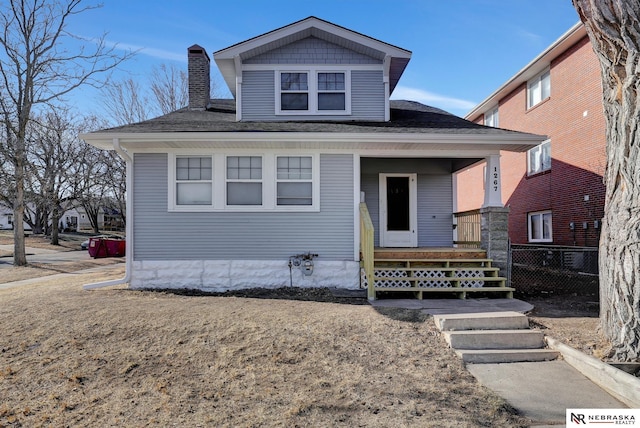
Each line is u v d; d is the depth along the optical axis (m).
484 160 10.30
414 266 8.99
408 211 11.67
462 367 4.93
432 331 5.88
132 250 9.20
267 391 4.27
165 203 9.22
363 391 4.28
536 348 5.48
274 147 9.16
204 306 6.99
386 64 10.38
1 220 52.22
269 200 9.30
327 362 4.89
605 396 4.26
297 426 3.66
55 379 4.55
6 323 6.15
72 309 6.75
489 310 6.76
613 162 5.36
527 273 11.38
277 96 10.48
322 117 10.49
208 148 9.23
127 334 5.62
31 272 15.68
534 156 16.67
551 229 15.43
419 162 11.64
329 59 10.59
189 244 9.23
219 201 9.25
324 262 9.27
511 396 4.25
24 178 19.22
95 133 8.40
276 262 9.26
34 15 17.44
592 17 5.17
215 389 4.33
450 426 3.66
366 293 8.56
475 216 10.43
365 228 8.41
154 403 4.07
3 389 4.36
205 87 11.83
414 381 4.53
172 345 5.29
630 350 4.83
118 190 24.94
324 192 9.39
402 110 12.03
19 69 17.67
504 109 18.88
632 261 4.89
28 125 22.53
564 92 14.47
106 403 4.08
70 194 29.95
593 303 7.73
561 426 3.72
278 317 6.23
